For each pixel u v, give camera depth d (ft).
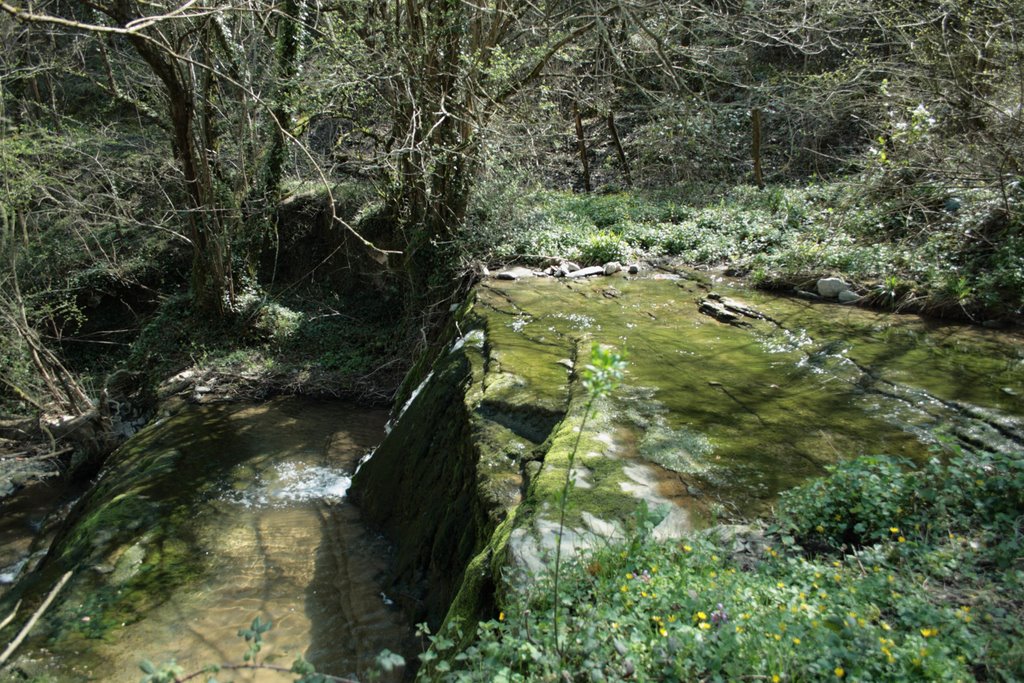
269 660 16.71
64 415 36.45
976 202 27.07
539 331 24.02
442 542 17.93
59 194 43.32
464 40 35.19
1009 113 27.66
